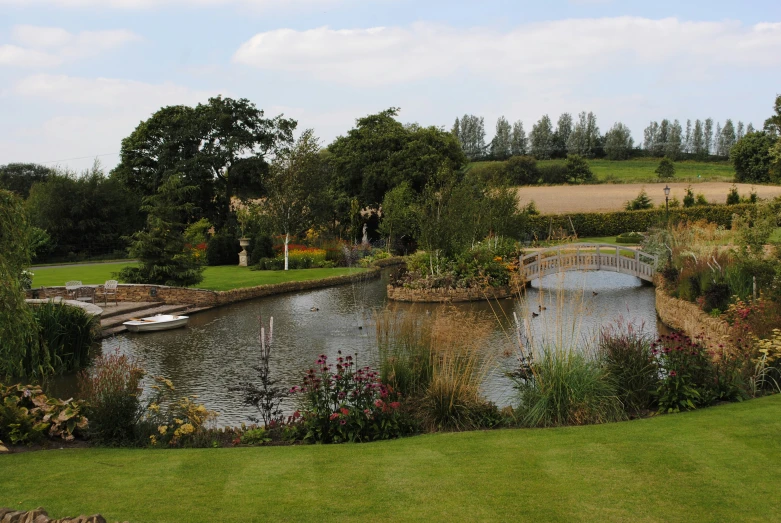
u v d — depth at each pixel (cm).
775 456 568
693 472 536
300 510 479
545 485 520
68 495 517
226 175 4516
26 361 1266
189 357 1436
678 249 2233
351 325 1814
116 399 755
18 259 844
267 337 1642
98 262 3891
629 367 848
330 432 742
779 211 1712
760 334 1023
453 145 4931
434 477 548
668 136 11888
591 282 2770
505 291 2406
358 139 4938
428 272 2503
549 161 9175
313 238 3894
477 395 841
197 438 753
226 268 3353
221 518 464
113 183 4338
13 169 6675
